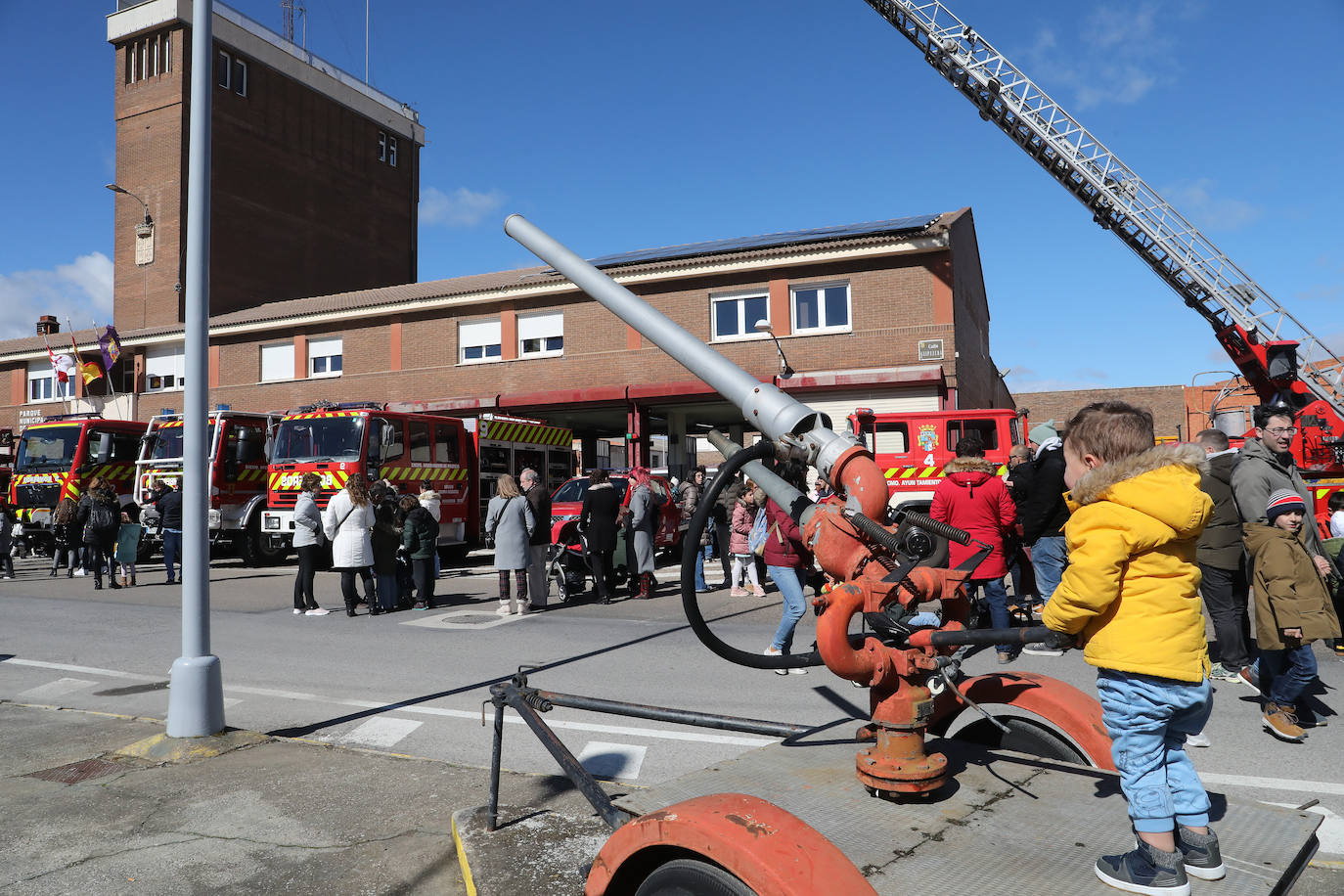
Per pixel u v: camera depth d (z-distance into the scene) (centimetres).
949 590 249
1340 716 524
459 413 2300
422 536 1073
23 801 409
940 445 1413
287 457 1548
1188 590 228
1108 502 229
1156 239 1667
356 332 2530
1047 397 3744
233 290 3475
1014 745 306
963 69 1830
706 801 204
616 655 754
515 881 287
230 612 1056
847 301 1980
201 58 523
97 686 681
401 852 347
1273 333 1541
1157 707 224
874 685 241
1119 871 202
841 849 212
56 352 2906
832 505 262
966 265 2144
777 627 888
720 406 2214
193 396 512
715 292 2081
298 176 3806
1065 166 1770
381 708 596
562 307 2262
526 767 464
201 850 352
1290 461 514
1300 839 228
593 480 1115
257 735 511
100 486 1334
